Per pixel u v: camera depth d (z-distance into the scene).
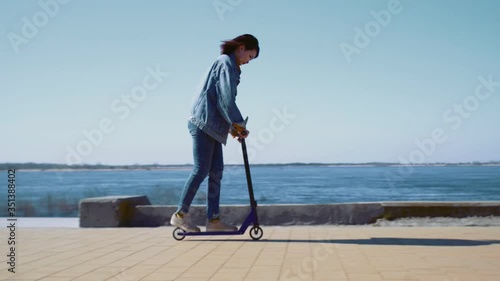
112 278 3.35
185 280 3.27
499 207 6.05
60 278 3.35
